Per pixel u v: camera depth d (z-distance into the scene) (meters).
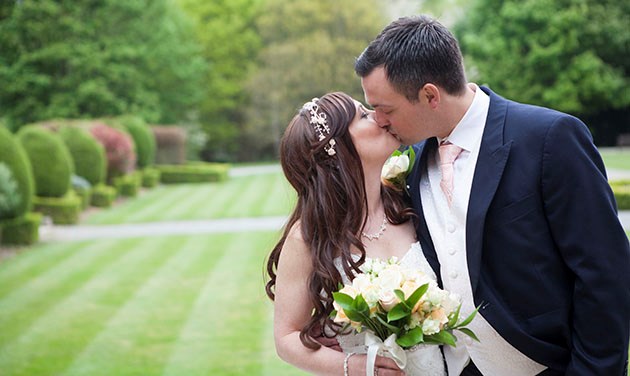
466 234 1.79
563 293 1.73
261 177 25.03
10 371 4.57
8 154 10.28
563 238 1.69
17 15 24.20
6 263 8.87
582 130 1.74
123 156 18.33
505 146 1.78
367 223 1.98
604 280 1.64
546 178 1.71
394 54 1.77
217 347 4.99
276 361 4.64
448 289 1.86
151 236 10.99
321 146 1.87
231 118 37.19
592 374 1.65
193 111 34.19
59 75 25.56
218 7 36.69
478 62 27.75
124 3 25.64
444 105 1.81
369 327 1.69
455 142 1.86
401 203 2.02
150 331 5.48
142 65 27.70
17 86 24.23
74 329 5.59
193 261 8.59
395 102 1.81
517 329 1.74
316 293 1.85
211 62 35.72
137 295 6.77
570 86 26.02
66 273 8.04
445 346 1.96
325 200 1.86
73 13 24.88
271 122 34.31
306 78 29.48
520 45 27.16
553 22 25.84
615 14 26.41
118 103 25.73
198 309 6.14
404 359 1.65
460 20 31.83
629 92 26.31
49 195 13.07
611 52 26.97
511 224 1.75
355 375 1.75
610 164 18.75
